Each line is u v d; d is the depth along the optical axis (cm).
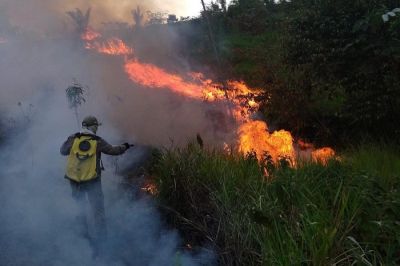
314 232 350
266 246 365
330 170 510
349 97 874
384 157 622
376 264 339
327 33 857
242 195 459
